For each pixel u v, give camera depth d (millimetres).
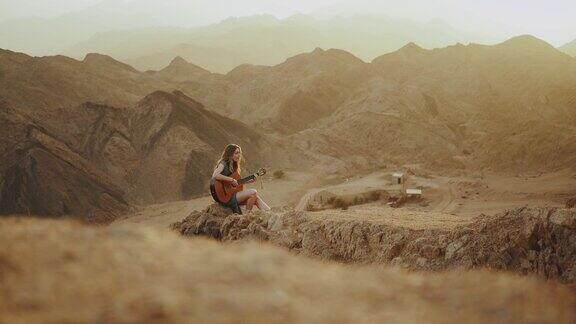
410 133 132125
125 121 124375
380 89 165125
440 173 95750
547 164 94438
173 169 112500
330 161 113625
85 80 155875
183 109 123375
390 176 91688
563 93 149375
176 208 86688
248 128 126562
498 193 74500
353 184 83938
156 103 124125
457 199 73188
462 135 141250
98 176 105125
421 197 74125
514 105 153625
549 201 68188
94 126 122875
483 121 147625
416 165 106188
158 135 118625
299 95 168125
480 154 109688
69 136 121250
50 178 95188
